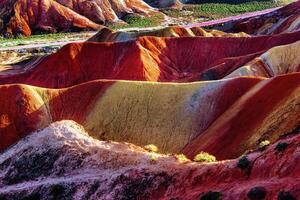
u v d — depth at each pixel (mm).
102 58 89562
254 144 37656
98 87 55281
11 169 36688
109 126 51031
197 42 94500
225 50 93438
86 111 53719
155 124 49406
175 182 24766
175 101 50812
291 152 21250
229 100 48625
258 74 71000
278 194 18578
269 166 21531
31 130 53625
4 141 53188
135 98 52188
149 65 86750
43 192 31016
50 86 86875
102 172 30906
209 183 23172
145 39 92250
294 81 43125
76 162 33594
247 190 20266
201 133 46906
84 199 28422
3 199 32625
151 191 25359
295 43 75375
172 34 103062
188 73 89438
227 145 40344
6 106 55469
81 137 37000
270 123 38969
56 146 36438
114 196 26844
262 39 92875
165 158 28906
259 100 44000
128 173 27828
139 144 48188
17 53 118312
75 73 88312
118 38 105000
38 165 35625
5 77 89125
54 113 54938
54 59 90250
